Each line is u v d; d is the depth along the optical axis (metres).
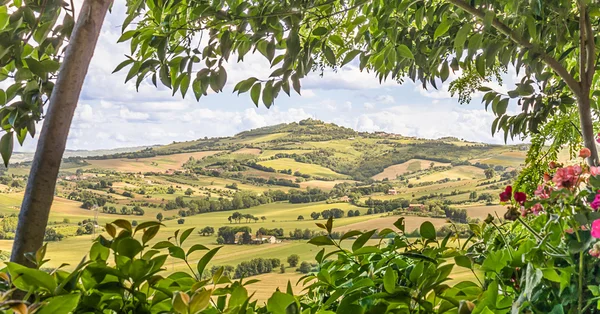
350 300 0.88
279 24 1.77
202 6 1.76
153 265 0.81
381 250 1.02
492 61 1.98
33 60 1.60
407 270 1.01
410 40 2.27
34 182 1.18
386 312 0.89
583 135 2.22
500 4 1.88
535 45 1.99
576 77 2.65
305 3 1.71
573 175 1.18
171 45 1.99
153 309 0.80
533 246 1.04
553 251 1.03
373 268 1.00
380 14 1.97
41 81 1.66
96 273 0.78
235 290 0.80
